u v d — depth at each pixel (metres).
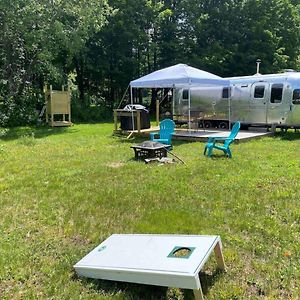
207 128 15.89
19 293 3.08
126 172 7.46
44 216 4.91
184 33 26.47
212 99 15.74
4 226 4.57
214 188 6.06
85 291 3.09
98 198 5.64
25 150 10.70
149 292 3.05
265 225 4.41
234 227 4.38
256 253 3.70
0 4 16.58
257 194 5.67
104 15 21.08
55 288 3.13
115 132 14.29
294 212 4.82
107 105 26.42
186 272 2.77
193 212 4.92
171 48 25.91
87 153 9.98
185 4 26.09
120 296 2.99
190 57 25.62
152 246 3.38
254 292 3.03
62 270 3.42
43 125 18.59
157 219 4.69
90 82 26.66
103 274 3.15
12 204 5.48
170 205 5.24
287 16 26.41
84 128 17.27
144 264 3.03
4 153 10.14
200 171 7.38
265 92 14.11
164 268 2.89
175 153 9.73
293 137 13.02
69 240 4.15
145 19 25.00
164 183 6.46
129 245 3.50
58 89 21.69
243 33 25.48
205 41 26.34
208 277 3.25
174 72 12.65
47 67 19.17
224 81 13.81
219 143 11.66
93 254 3.46
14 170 7.86
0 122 17.73
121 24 23.53
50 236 4.27
